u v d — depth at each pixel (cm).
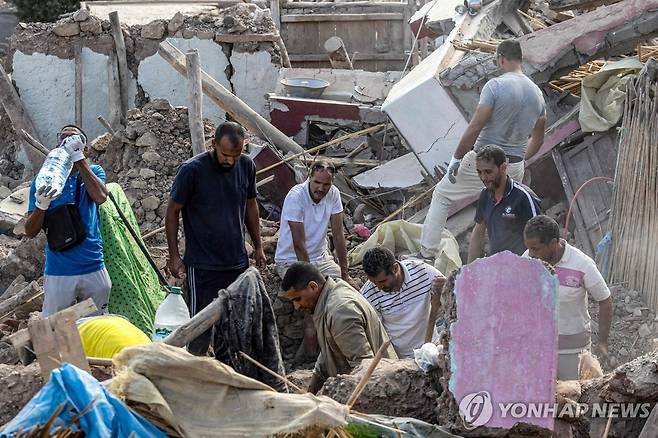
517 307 711
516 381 713
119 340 796
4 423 774
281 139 1722
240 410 639
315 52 2520
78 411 593
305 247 1241
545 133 1430
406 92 1495
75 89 2170
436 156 1503
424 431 721
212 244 1100
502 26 1798
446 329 735
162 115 1609
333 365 912
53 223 1066
